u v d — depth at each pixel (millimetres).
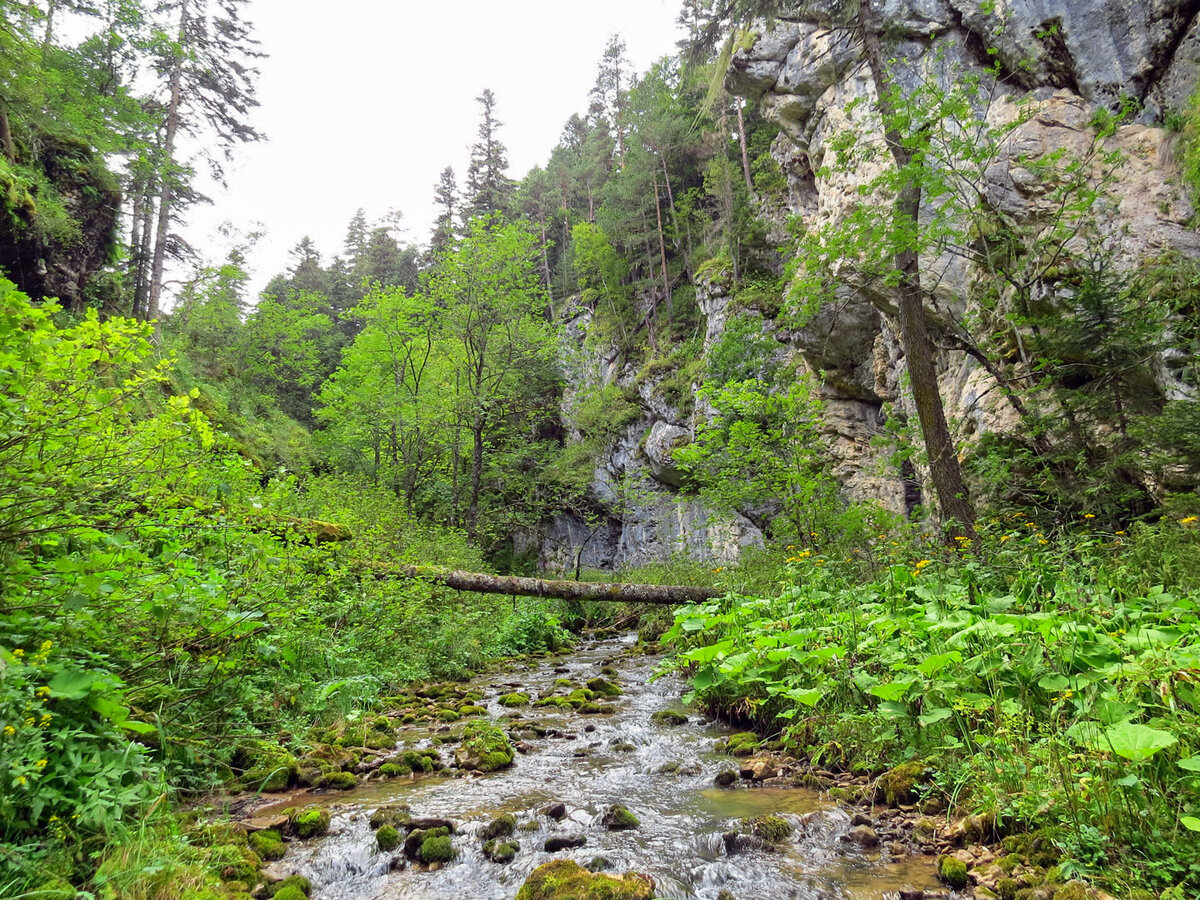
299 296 34406
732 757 5359
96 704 2822
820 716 5082
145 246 25656
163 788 3232
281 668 5547
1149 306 8008
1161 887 2578
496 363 22125
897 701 4266
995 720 3893
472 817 3998
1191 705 3180
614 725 6582
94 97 18203
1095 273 8273
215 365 28281
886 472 15062
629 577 17703
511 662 11508
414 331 23000
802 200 21422
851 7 10328
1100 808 2959
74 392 3592
